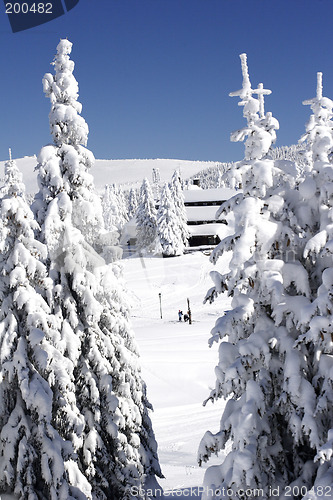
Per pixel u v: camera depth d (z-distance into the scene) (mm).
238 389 11477
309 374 11008
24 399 14398
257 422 10570
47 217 16922
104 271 17953
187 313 58781
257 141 11625
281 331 11148
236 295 11703
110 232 17000
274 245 11258
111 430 17797
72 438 16484
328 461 10039
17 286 15148
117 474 17953
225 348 11594
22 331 15031
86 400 17531
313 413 10227
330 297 9953
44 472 14406
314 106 12633
